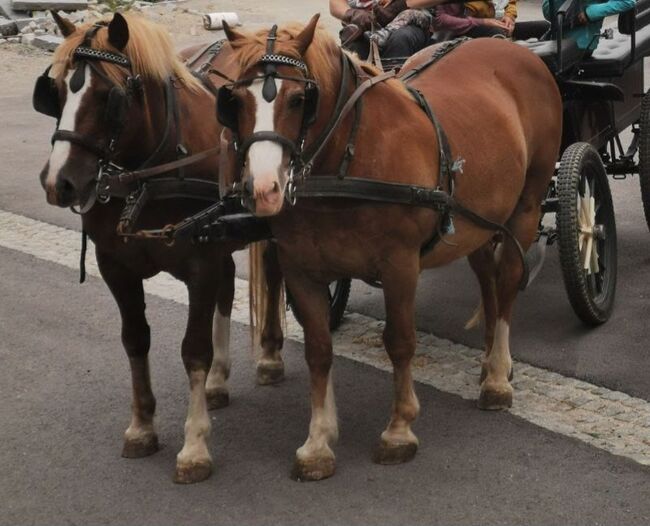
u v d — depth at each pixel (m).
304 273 4.93
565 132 6.68
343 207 4.71
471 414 5.48
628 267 7.20
